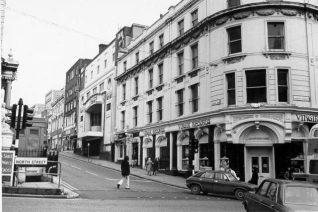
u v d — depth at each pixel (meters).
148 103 35.88
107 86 48.16
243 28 24.11
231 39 25.02
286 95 23.03
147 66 36.56
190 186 18.45
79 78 62.94
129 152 38.78
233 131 23.22
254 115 22.75
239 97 23.42
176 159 29.89
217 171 17.94
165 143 31.95
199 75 27.42
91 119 53.84
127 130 39.31
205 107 26.27
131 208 11.88
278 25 23.91
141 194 16.88
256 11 23.88
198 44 27.97
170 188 21.03
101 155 46.97
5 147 16.75
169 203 13.77
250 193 9.84
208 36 26.69
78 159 46.16
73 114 63.62
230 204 14.27
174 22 32.25
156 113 33.78
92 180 22.67
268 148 22.92
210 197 17.16
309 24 24.00
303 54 23.50
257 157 23.14
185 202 14.39
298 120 22.45
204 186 17.77
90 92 55.59
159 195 16.92
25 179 18.73
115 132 43.00
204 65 26.88
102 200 13.91
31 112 15.40
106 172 30.12
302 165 22.30
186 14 30.36
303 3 23.73
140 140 36.47
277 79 23.03
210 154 25.17
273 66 23.06
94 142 50.75
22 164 15.12
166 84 32.31
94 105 50.00
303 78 23.22
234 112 23.25
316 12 24.27
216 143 24.78
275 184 8.19
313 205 7.28
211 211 11.88
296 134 22.70
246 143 23.16
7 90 28.14
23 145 26.83
